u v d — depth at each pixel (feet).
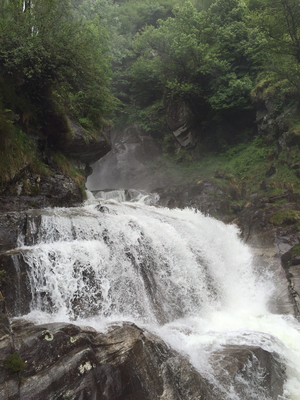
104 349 19.60
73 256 28.22
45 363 17.01
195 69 94.12
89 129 58.13
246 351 23.67
